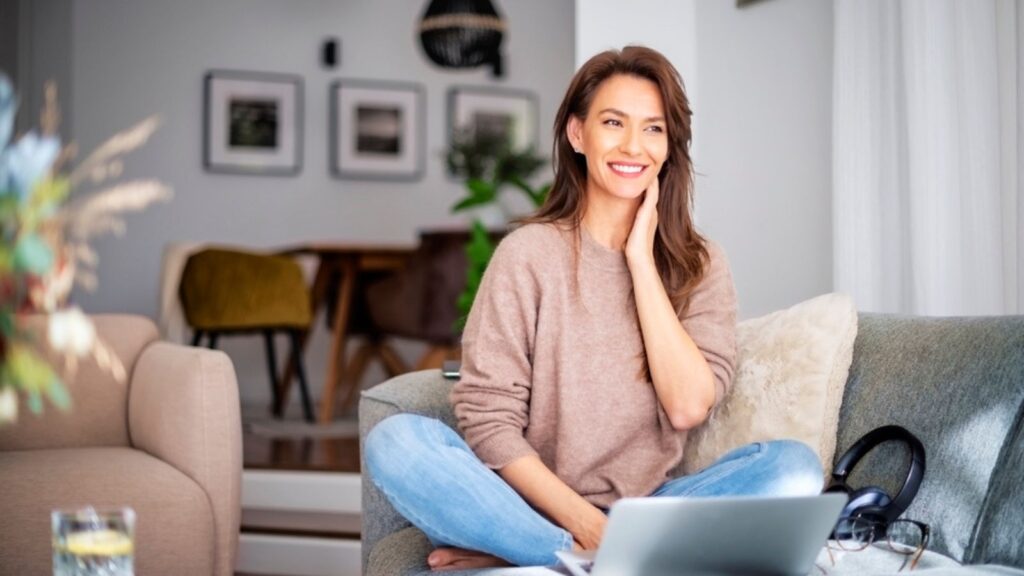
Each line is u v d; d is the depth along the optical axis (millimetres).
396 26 7441
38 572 2387
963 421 1807
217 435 2654
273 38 7254
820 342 1986
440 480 1714
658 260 2080
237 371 7164
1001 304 2682
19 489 2410
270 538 3736
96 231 1227
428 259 5484
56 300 1184
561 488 1812
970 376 1833
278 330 5652
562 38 7703
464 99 7527
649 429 1973
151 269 7043
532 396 1970
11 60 6418
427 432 1764
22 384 1167
